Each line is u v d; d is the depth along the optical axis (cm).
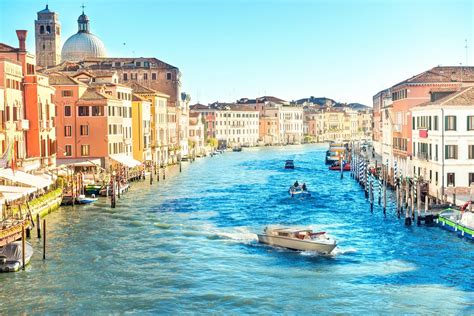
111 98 8781
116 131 9044
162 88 14450
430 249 4378
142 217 5716
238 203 6750
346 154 13575
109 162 8638
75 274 3781
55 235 4862
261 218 5716
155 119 11619
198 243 4603
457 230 4822
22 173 5316
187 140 15550
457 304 3222
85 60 14338
